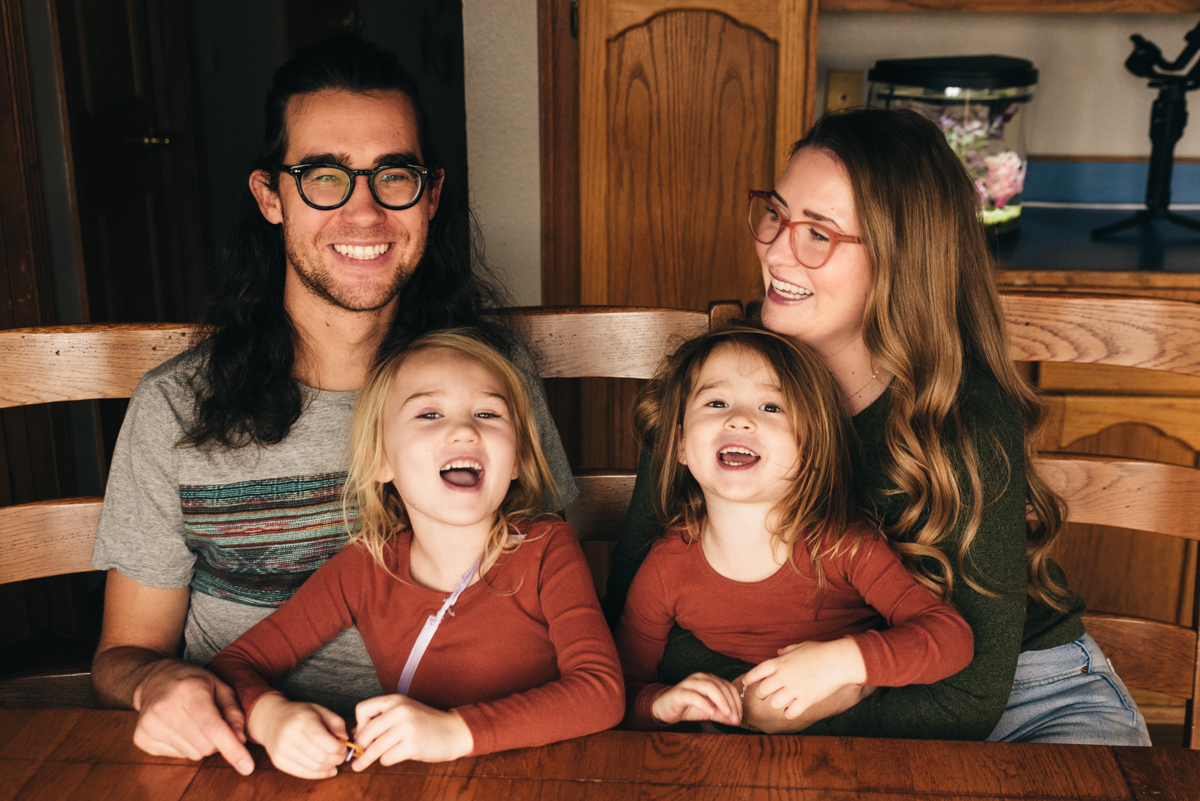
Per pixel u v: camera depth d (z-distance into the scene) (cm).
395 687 112
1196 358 120
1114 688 121
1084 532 218
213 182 379
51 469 239
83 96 263
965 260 117
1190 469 121
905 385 113
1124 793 79
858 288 115
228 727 87
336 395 121
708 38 211
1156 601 219
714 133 216
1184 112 238
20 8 222
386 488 119
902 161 112
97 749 87
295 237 117
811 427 112
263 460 118
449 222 133
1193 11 221
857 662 101
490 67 217
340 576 114
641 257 223
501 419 111
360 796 80
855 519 114
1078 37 255
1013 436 114
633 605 121
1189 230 244
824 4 224
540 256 227
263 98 409
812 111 213
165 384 119
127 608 120
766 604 116
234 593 120
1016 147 228
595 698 97
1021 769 82
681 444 121
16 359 120
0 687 124
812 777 81
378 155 116
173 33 336
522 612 112
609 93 214
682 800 78
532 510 119
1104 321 122
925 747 85
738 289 224
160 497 118
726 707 102
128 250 297
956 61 227
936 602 108
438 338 116
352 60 117
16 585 243
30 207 229
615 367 129
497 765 84
